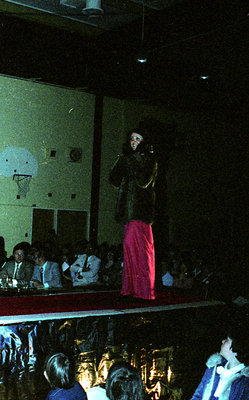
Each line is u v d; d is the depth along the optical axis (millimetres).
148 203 4277
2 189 9992
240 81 11609
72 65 10453
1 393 3232
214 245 12930
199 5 8156
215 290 6508
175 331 4246
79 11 8891
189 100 12305
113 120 11648
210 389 2498
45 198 10586
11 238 10102
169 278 7691
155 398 4086
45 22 9469
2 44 9406
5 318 3363
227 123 13594
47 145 10586
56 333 3504
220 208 13242
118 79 11125
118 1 8391
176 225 12086
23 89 10180
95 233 11289
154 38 9047
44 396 3414
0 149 9930
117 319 3832
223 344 2459
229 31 8438
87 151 11234
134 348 3951
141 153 4254
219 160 13312
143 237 4266
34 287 5359
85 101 11141
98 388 2381
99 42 10297
